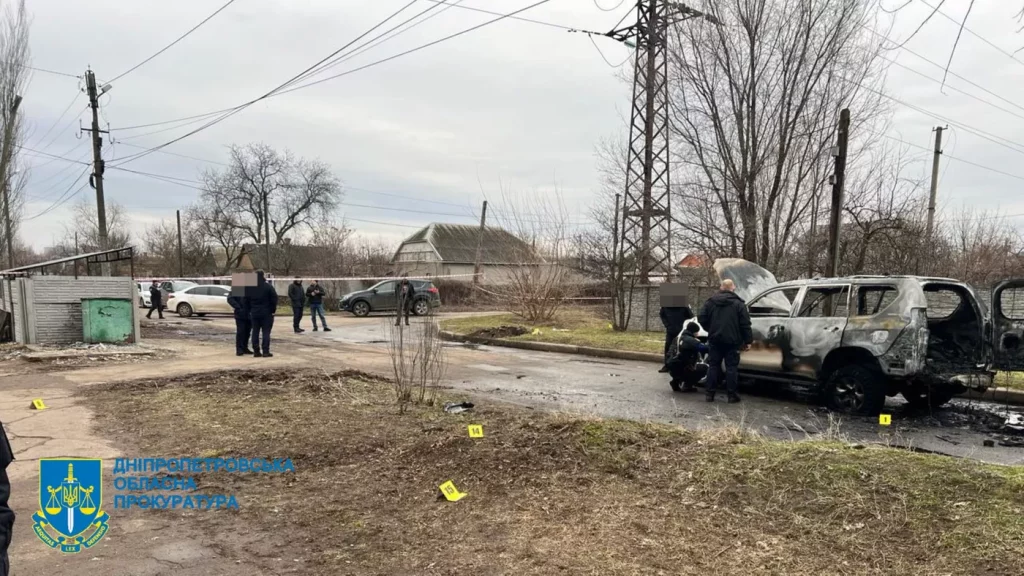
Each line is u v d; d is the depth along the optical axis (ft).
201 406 22.45
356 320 80.74
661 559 10.47
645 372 36.73
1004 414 24.88
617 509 12.63
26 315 39.78
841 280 25.88
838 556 10.35
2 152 74.49
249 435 18.58
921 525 10.90
